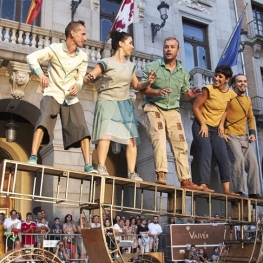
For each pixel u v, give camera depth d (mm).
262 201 4910
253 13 17719
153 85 4832
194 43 15078
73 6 12023
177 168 4719
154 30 13547
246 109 5438
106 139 4086
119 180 3762
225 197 4574
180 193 4293
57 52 3926
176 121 4840
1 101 10188
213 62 15055
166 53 4824
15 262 3961
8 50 9703
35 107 10336
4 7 11641
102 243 3531
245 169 5543
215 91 5090
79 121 3902
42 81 3643
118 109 4242
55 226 8555
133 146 4348
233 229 5570
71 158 10047
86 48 10977
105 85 4289
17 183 11898
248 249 4840
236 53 13125
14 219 7934
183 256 7059
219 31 15742
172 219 10344
